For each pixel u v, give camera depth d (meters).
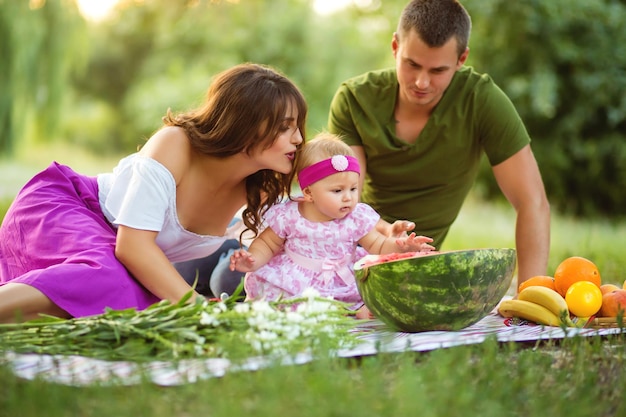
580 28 12.10
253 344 2.85
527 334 3.35
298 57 19.59
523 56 12.23
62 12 14.59
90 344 2.94
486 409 2.42
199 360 2.83
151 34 25.59
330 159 3.93
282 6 20.03
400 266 3.33
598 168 12.30
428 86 4.32
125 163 3.96
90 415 2.35
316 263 4.03
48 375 2.65
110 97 26.09
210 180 3.92
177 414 2.40
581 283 3.66
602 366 2.98
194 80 19.89
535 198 4.59
